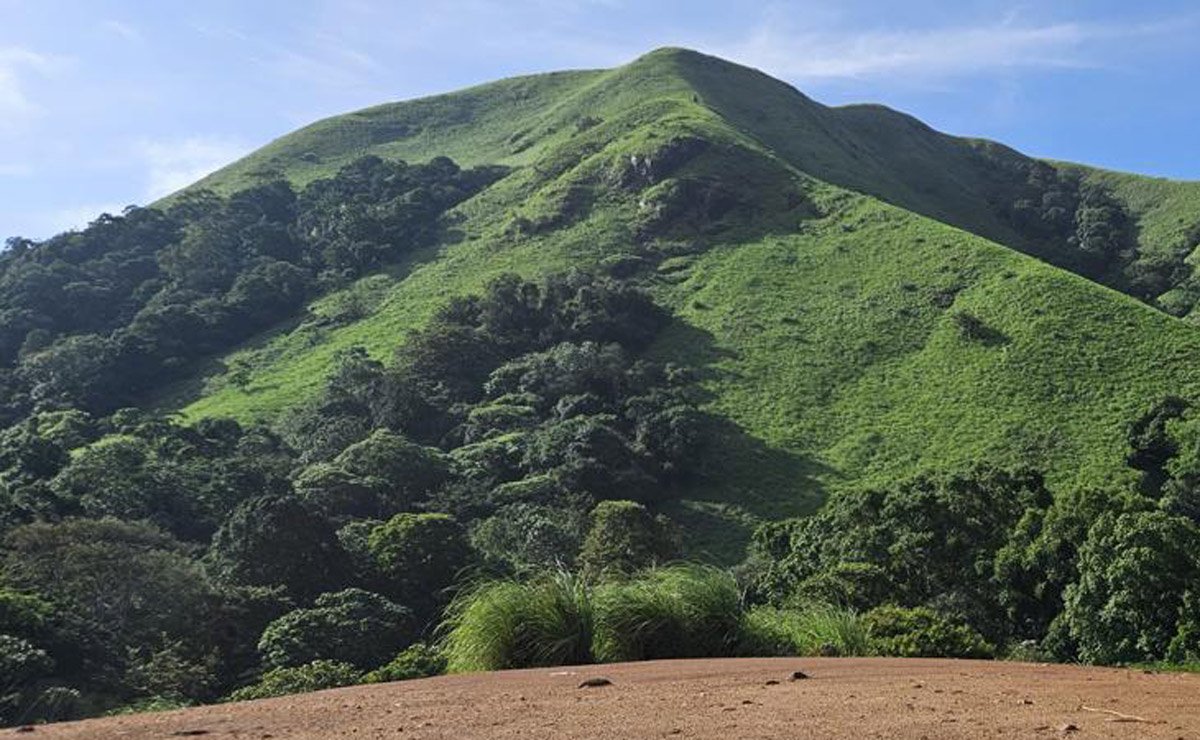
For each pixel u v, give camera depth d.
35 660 28.89
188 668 34.47
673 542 48.84
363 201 120.44
